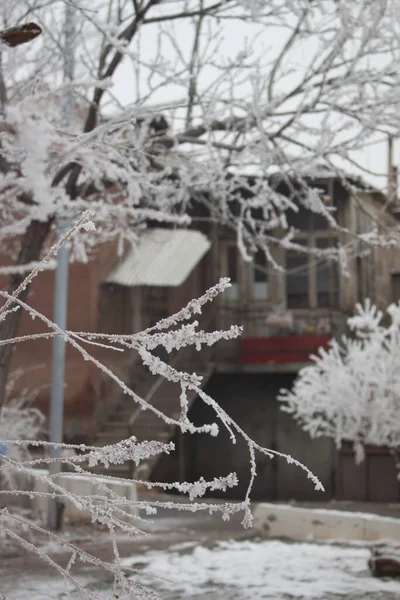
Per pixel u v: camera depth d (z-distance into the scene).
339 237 26.70
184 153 8.27
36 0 7.16
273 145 8.12
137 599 3.15
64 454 12.26
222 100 7.71
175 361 24.81
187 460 24.53
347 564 9.70
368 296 27.95
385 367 15.09
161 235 24.84
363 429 15.70
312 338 25.00
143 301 25.02
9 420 12.49
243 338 25.86
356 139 7.69
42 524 12.09
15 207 7.47
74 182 7.83
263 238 8.78
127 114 4.77
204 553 10.37
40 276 21.83
